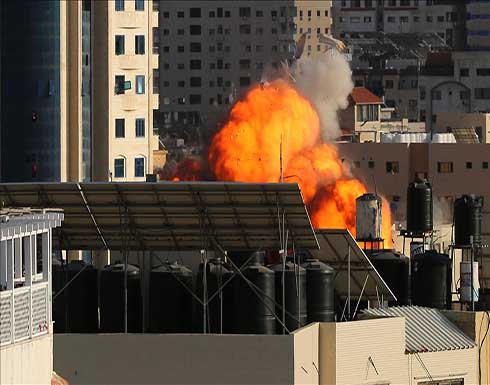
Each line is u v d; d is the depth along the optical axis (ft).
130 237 501.97
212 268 500.74
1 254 380.58
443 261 582.35
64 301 503.61
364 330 505.66
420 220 648.79
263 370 481.87
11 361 379.96
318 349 498.28
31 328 389.60
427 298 580.71
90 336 488.85
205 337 484.33
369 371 506.07
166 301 501.15
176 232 499.10
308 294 505.25
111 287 503.20
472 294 582.76
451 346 529.45
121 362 488.02
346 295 539.29
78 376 489.26
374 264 581.53
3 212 403.54
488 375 541.75
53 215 400.88
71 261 522.88
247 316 494.59
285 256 496.23
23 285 388.16
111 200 496.23
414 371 519.60
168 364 485.97
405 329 525.75
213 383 484.33
